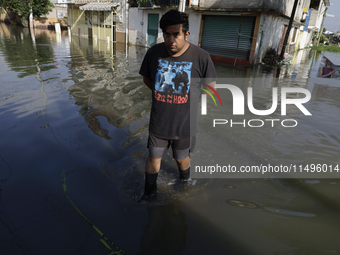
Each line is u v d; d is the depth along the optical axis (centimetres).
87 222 192
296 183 258
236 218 205
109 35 2112
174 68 194
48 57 1000
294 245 179
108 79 649
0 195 216
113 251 166
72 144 309
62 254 162
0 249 163
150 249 170
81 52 1230
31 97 474
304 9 2109
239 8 1276
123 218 199
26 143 305
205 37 1525
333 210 219
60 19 3753
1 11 3691
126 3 1914
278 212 214
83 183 240
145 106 454
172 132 209
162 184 252
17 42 1491
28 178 241
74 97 484
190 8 1480
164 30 178
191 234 185
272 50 1460
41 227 184
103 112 416
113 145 315
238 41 1354
